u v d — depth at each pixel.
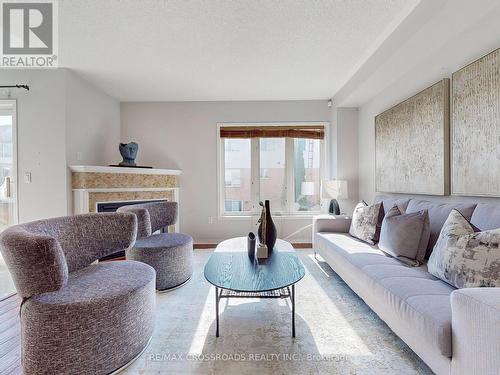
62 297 1.36
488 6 1.62
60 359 1.29
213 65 2.95
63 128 2.96
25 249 1.22
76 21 2.12
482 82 1.78
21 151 2.98
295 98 4.11
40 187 2.96
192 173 4.22
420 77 2.51
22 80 2.96
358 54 2.71
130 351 1.47
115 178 3.35
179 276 2.53
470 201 1.98
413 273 1.70
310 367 1.43
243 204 4.32
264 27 2.22
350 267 2.06
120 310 1.42
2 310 2.09
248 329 1.80
